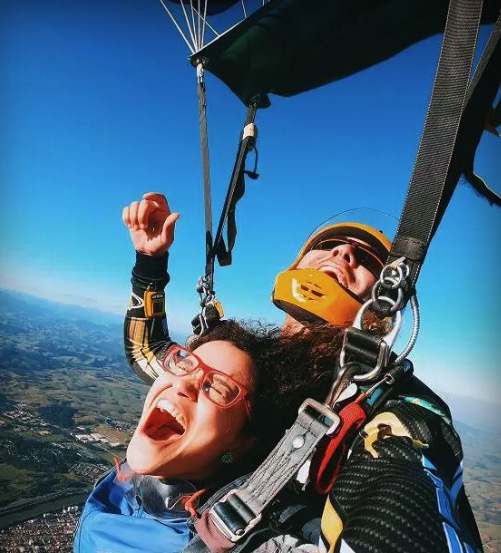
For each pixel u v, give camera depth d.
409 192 0.49
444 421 0.52
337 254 1.00
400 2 0.96
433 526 0.33
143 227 0.92
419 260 0.49
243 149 1.03
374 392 0.53
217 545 0.49
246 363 0.61
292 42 1.05
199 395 0.59
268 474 0.49
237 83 1.07
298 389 0.61
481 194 0.68
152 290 0.96
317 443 0.48
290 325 0.90
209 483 0.62
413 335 0.51
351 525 0.35
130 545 0.60
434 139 0.48
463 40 0.48
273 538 0.50
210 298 0.91
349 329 0.52
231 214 1.01
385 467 0.41
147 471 0.58
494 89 0.50
